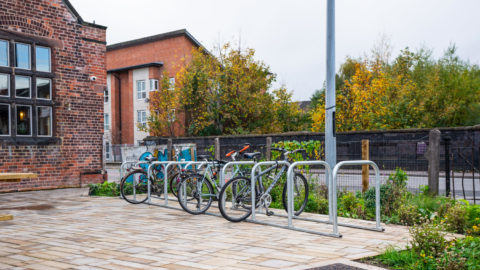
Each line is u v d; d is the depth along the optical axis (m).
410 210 7.02
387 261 4.38
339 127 23.33
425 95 25.45
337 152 15.41
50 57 12.84
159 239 5.64
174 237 5.77
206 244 5.32
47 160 12.57
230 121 30.69
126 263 4.38
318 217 7.46
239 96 29.55
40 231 6.25
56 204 9.45
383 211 7.64
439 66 26.73
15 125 11.92
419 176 10.38
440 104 25.44
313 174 10.16
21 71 12.07
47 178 12.56
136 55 36.78
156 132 31.77
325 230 6.26
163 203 9.45
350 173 10.03
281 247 5.14
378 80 25.11
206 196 7.96
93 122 13.74
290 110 30.38
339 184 10.02
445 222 6.32
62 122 12.97
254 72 29.83
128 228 6.49
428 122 24.39
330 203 6.86
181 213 8.11
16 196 10.98
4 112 11.79
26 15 12.20
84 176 13.42
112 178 19.42
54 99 12.84
